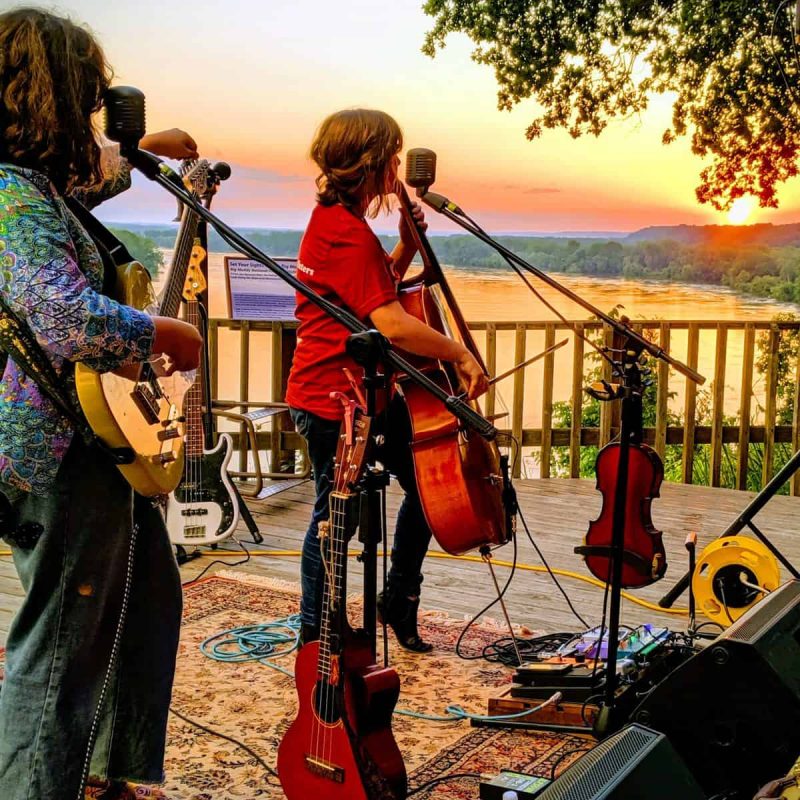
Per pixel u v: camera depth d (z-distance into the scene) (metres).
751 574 3.45
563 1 10.01
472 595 4.20
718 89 9.95
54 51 1.83
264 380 10.49
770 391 6.59
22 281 1.78
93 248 1.99
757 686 2.20
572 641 3.36
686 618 3.94
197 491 4.65
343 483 2.22
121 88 2.06
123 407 2.02
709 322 6.50
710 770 2.26
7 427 1.93
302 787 2.33
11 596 4.14
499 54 10.15
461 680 3.29
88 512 2.02
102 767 2.29
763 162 9.98
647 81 10.13
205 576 4.40
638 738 1.97
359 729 2.25
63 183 1.96
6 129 1.84
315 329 3.04
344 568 2.21
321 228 2.96
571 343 6.83
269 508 5.71
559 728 2.88
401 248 3.50
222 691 3.18
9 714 2.04
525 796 2.38
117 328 1.84
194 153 2.97
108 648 2.10
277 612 3.93
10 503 2.01
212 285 10.89
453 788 2.59
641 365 2.86
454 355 3.00
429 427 3.11
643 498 3.70
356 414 2.27
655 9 9.95
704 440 6.66
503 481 3.20
